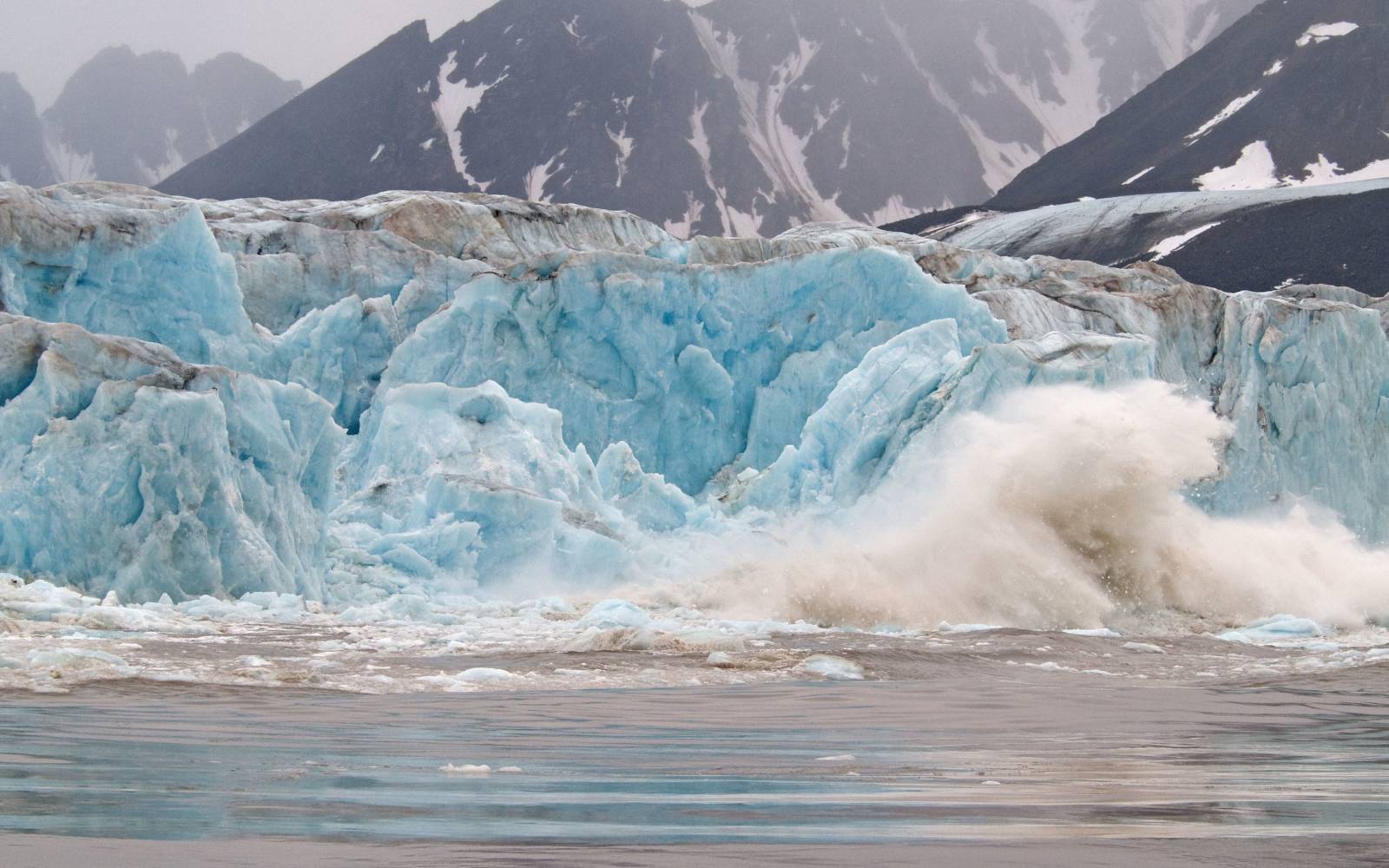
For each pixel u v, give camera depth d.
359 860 3.95
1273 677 16.34
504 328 36.75
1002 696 13.02
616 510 32.03
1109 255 148.75
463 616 24.08
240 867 3.74
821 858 4.12
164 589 22.84
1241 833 4.75
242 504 24.56
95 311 33.06
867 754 7.87
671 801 5.66
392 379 35.56
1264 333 42.06
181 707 10.12
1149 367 36.03
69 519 22.27
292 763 6.86
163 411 23.22
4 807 5.04
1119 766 7.36
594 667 14.67
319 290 38.44
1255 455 40.41
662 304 38.19
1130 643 21.09
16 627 16.95
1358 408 42.88
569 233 45.50
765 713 10.80
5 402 23.84
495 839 4.49
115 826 4.58
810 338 39.41
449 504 29.31
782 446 38.62
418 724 9.29
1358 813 5.35
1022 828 4.89
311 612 23.58
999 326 39.31
